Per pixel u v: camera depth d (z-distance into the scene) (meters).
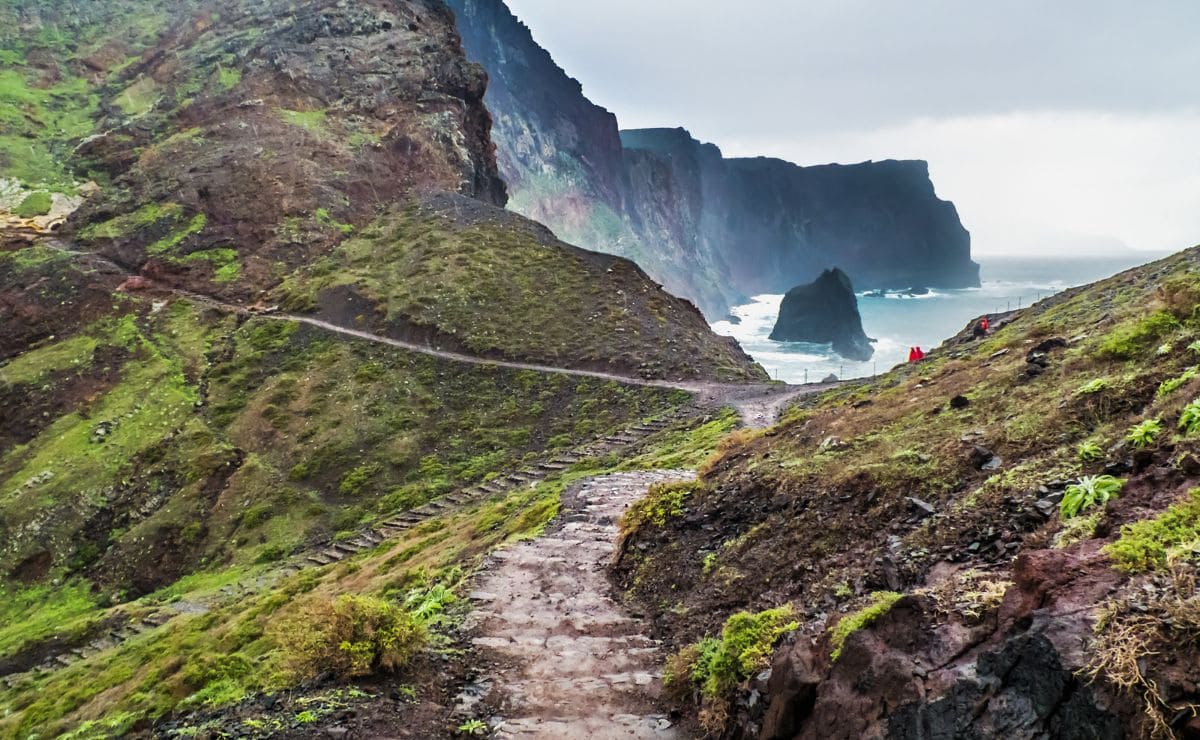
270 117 88.06
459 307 63.03
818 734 5.74
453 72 101.50
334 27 102.00
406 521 38.47
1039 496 7.35
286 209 77.56
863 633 5.80
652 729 8.09
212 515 44.19
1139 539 4.89
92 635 33.91
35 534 44.78
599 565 14.78
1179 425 6.59
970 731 4.51
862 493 10.20
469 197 86.94
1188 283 10.14
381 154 87.25
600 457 37.25
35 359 61.31
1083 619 4.36
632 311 63.44
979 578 5.89
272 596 27.73
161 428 52.47
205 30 108.62
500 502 30.62
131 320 65.81
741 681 7.59
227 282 70.56
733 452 16.34
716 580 11.02
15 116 92.25
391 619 9.63
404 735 7.98
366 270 70.06
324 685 8.99
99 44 109.00
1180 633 3.90
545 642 10.76
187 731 8.41
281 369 57.69
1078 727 3.99
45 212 78.88
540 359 56.69
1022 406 10.22
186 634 26.45
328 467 46.72
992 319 32.12
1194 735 3.49
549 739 7.90
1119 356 10.12
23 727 23.03
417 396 52.94
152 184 81.81
